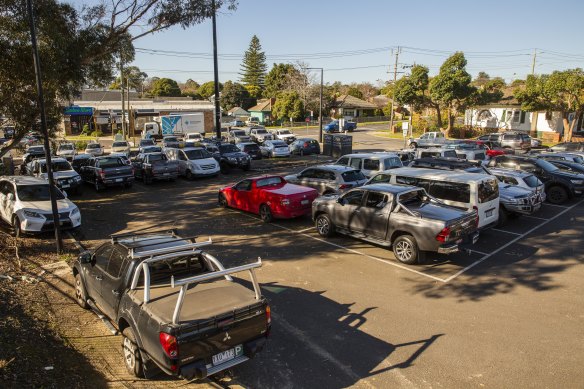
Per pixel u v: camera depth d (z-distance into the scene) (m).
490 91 50.25
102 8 13.49
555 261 10.03
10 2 10.89
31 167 20.17
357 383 5.56
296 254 10.74
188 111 61.94
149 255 5.84
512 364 5.92
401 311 7.61
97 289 6.75
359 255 10.59
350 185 14.55
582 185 15.91
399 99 48.44
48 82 11.80
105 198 18.80
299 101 72.00
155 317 5.00
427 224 9.34
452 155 19.52
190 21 14.53
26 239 12.13
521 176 13.61
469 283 8.81
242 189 14.95
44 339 6.28
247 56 110.88
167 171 21.94
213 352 4.98
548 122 45.72
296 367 5.95
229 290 5.77
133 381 5.54
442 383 5.52
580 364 5.91
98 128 59.53
